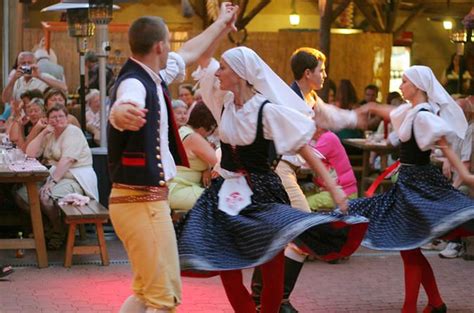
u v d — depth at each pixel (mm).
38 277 8055
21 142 10219
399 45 20094
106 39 10180
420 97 6656
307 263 8844
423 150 6566
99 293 7527
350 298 7574
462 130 6703
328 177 5582
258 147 5582
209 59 6043
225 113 5676
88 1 10320
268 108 5496
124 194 5016
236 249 5414
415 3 20188
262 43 18172
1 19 15461
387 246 6410
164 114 5105
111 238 9836
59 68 12625
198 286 7828
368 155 12055
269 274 5609
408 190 6590
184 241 5430
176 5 20625
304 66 6918
